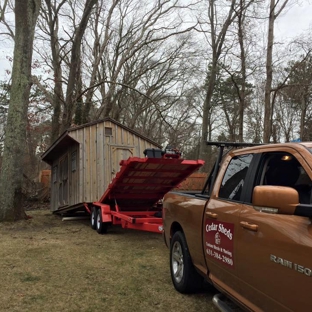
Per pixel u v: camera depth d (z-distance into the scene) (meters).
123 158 12.13
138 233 9.13
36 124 23.62
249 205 2.96
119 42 26.33
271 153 3.03
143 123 35.81
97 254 6.64
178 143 34.78
